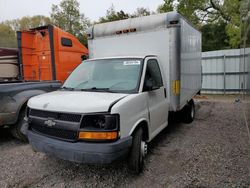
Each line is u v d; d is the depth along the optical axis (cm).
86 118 310
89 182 355
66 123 320
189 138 555
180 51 501
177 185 340
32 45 907
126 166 395
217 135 575
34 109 362
